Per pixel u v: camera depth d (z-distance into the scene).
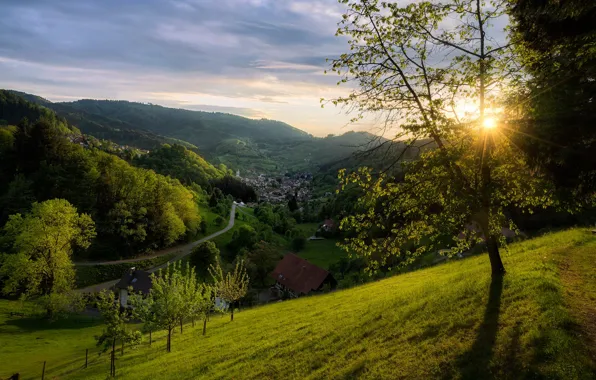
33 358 37.16
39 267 60.84
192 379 19.67
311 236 126.00
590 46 12.67
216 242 112.19
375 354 14.42
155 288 30.95
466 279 20.20
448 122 14.37
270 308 39.97
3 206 93.19
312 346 18.53
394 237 16.31
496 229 15.79
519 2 15.47
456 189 15.00
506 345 11.36
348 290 37.28
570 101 13.95
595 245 23.14
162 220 102.81
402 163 15.43
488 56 15.30
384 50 15.66
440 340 13.48
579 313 12.23
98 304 32.25
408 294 21.91
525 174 15.50
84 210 96.38
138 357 30.44
